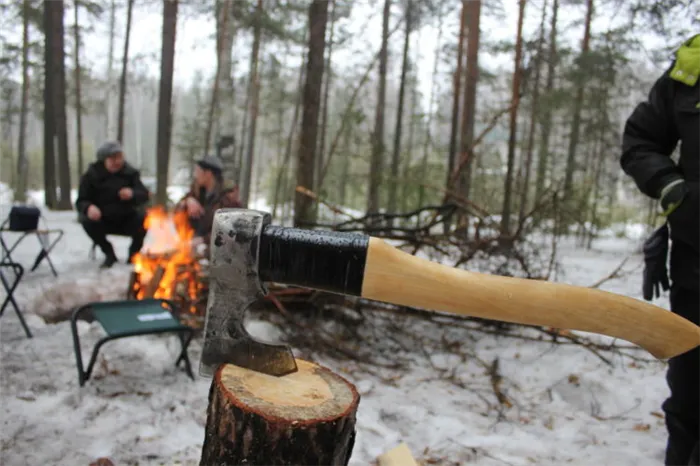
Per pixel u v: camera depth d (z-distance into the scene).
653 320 0.98
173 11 11.20
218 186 4.89
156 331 2.58
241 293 1.13
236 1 11.34
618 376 3.19
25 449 1.98
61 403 2.37
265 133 17.30
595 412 2.77
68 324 3.47
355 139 7.09
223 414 1.12
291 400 1.14
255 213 1.08
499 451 2.24
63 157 13.34
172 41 11.25
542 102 9.91
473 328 3.75
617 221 16.28
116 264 5.51
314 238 1.04
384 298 1.04
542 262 4.30
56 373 2.70
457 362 3.39
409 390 2.90
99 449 2.02
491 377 3.15
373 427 2.38
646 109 1.75
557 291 0.99
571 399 2.93
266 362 1.21
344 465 1.28
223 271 1.11
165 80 11.20
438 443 2.29
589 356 3.51
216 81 12.30
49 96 13.61
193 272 3.78
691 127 1.56
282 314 3.72
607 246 11.87
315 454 1.08
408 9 9.84
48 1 13.20
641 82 9.83
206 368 1.22
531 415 2.66
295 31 11.94
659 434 2.48
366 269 1.02
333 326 3.75
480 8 10.41
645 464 2.18
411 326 3.99
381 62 12.26
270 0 11.15
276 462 1.08
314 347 3.41
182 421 2.31
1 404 2.31
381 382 2.99
